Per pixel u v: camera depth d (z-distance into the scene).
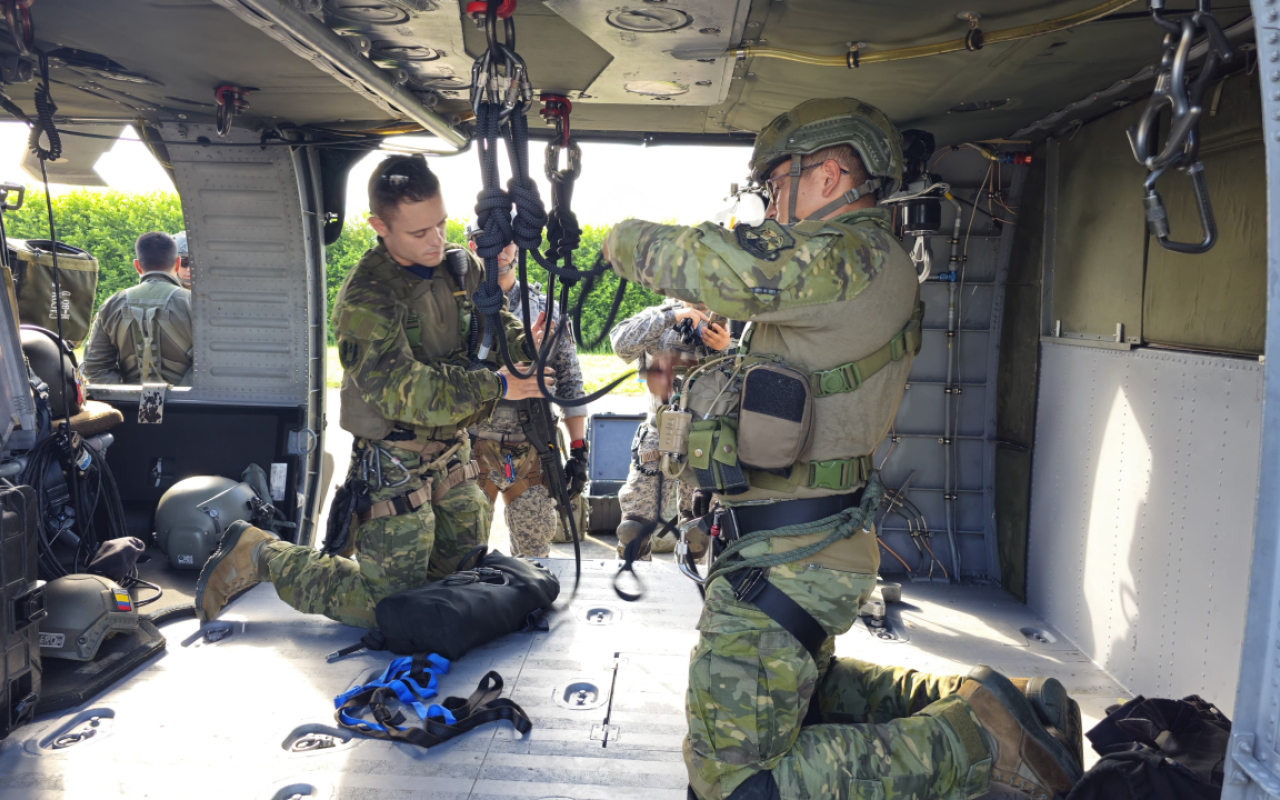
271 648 2.68
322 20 2.01
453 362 2.80
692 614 2.97
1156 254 2.62
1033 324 3.44
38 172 3.76
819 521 1.83
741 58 2.35
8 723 2.06
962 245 3.71
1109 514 2.86
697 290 1.70
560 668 2.54
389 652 2.64
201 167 3.71
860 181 1.88
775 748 1.74
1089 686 2.73
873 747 1.78
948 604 3.47
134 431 3.88
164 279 4.38
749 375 1.76
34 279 3.95
